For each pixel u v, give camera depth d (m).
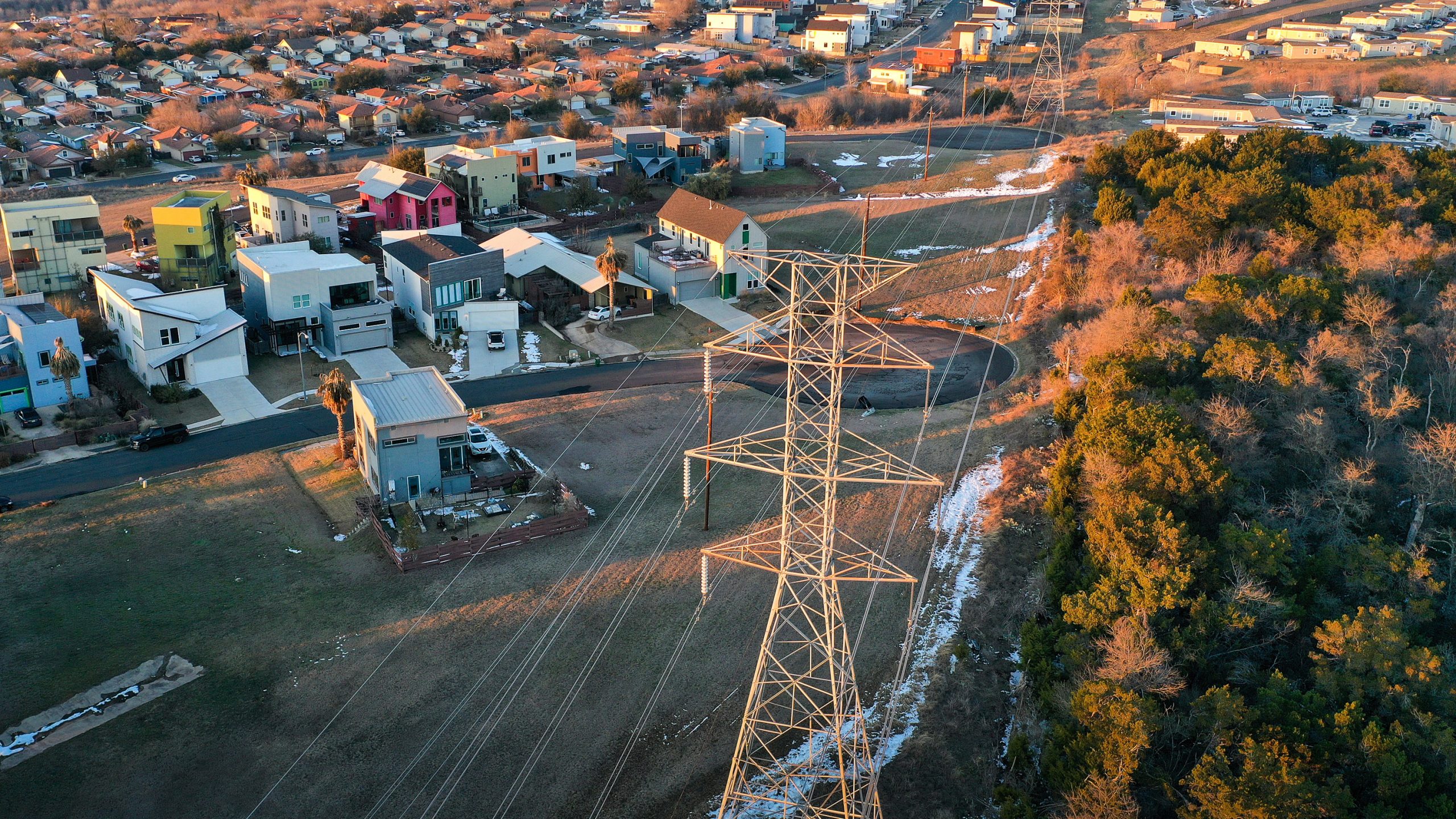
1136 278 85.50
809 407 74.38
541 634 50.12
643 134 134.12
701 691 46.78
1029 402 73.94
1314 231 87.25
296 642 49.25
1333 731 39.72
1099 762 38.56
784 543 38.34
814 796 41.22
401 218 111.31
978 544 58.25
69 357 70.00
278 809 40.22
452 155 119.62
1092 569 49.66
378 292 91.75
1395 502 57.66
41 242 92.12
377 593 52.97
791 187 123.12
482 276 86.69
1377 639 41.91
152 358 73.94
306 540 57.44
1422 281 77.69
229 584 53.38
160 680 46.59
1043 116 157.88
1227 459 58.31
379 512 59.25
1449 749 37.91
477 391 76.69
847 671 47.38
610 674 47.62
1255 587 46.00
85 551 55.62
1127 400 59.69
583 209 119.06
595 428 70.81
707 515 57.94
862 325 88.88
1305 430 56.78
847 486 63.84
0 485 62.44
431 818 39.91
